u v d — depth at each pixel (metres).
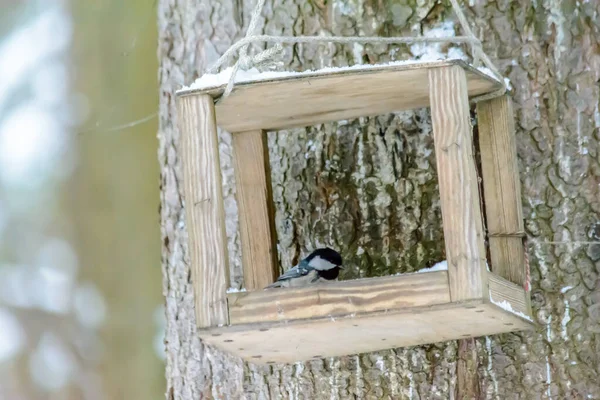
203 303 6.23
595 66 7.69
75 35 17.31
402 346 7.36
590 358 7.40
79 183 17.67
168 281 8.52
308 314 6.02
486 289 5.94
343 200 7.87
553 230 7.55
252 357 7.30
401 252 7.67
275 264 7.86
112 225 17.55
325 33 8.03
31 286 17.48
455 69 6.27
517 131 7.68
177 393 8.30
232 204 8.13
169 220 8.55
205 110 6.52
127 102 16.69
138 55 16.48
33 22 17.95
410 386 7.52
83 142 17.56
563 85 7.70
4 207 17.77
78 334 17.25
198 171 6.46
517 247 7.36
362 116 7.83
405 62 6.37
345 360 7.70
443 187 6.14
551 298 7.48
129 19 16.61
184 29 8.62
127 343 17.19
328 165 7.95
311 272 7.04
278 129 8.02
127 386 16.95
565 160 7.61
